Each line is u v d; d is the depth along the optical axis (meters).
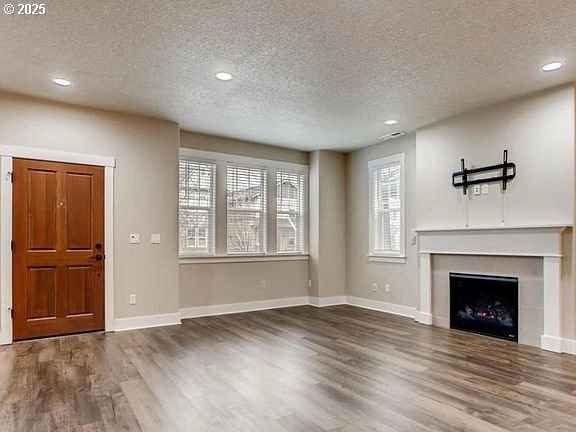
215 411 2.46
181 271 5.41
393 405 2.55
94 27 2.74
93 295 4.46
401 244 5.73
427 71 3.48
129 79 3.67
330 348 3.90
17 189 4.06
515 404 2.57
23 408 2.50
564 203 3.75
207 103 4.33
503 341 4.15
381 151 6.13
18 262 4.06
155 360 3.48
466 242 4.57
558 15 2.59
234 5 2.48
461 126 4.70
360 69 3.45
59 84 3.80
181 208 5.48
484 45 3.01
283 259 6.40
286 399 2.65
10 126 4.03
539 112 3.96
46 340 4.12
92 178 4.48
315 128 5.31
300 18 2.63
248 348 3.89
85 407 2.52
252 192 6.16
